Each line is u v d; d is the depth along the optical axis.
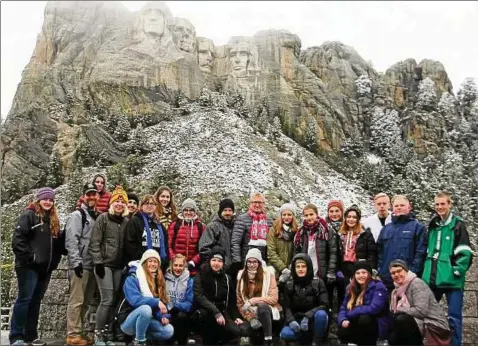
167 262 11.28
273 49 91.12
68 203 50.81
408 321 9.48
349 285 10.34
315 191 65.00
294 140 83.44
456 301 9.99
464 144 83.94
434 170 73.31
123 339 10.41
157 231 11.28
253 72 88.19
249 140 70.69
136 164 61.41
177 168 60.75
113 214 10.72
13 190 61.50
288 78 90.25
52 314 11.84
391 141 83.44
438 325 9.53
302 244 11.25
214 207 52.72
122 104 75.06
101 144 65.38
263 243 11.65
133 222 10.73
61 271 12.02
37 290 10.66
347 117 89.62
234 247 11.55
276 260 11.32
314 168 73.50
